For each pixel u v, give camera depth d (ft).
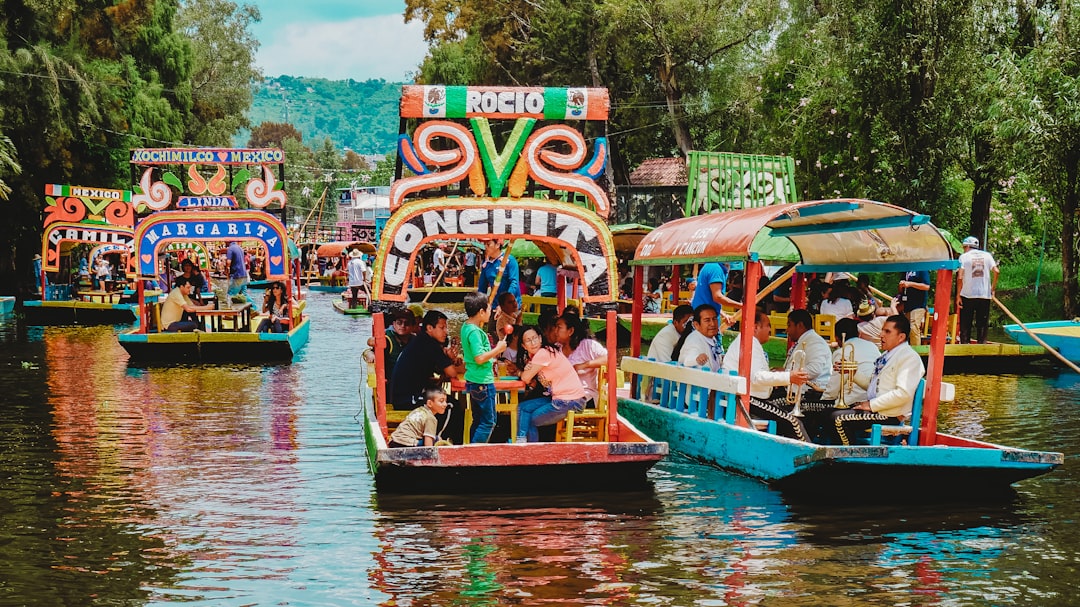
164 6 147.84
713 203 80.74
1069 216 70.69
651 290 93.71
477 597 22.18
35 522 28.07
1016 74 69.67
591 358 36.29
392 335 37.52
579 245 33.96
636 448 30.58
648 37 124.47
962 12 76.23
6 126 108.78
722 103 128.26
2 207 117.91
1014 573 23.68
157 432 40.65
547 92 34.22
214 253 139.03
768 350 61.00
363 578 23.43
